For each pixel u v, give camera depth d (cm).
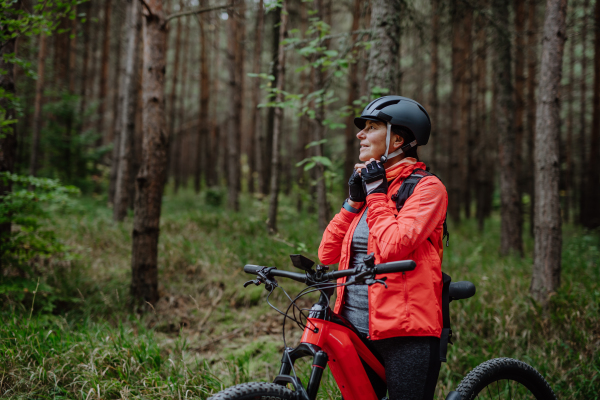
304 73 1119
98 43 1491
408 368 153
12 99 373
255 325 400
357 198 172
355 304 168
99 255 540
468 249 739
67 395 246
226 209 1026
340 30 1195
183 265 498
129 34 783
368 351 167
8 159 389
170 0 996
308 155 1201
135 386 255
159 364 283
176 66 1350
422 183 156
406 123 165
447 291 164
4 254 375
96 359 271
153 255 418
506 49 717
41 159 1144
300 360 324
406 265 129
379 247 151
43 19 343
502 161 739
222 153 2097
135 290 413
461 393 172
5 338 280
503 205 734
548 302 379
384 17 396
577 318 350
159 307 415
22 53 804
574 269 517
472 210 1702
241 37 1122
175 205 1102
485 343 333
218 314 418
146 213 412
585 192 1323
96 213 846
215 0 637
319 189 568
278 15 656
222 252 525
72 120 1166
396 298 152
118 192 760
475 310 373
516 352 323
